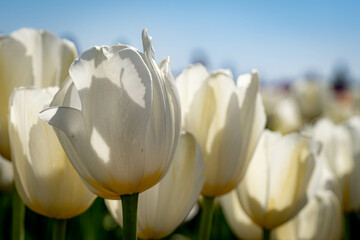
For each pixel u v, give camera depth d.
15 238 0.36
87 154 0.25
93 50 0.25
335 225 0.44
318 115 1.45
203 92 0.33
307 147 0.36
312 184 0.37
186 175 0.32
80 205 0.31
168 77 0.27
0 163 0.70
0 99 0.33
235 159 0.33
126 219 0.27
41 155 0.29
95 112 0.25
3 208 0.73
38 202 0.30
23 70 0.33
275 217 0.38
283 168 0.37
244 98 0.33
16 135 0.29
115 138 0.25
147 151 0.26
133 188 0.26
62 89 0.26
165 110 0.26
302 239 0.43
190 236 0.76
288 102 1.45
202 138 0.33
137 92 0.25
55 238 0.32
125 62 0.25
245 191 0.38
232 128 0.33
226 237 0.74
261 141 0.38
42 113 0.24
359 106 1.82
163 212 0.32
